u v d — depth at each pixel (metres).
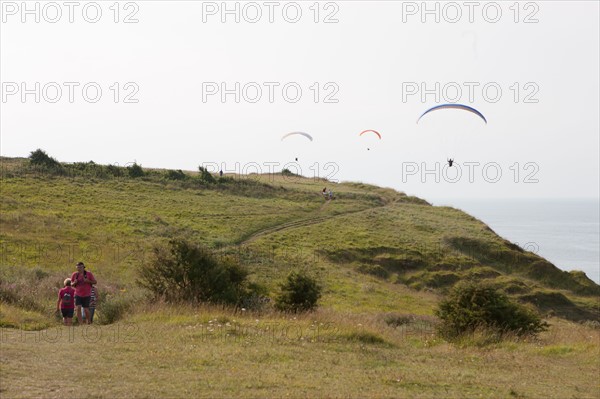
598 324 63.25
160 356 18.61
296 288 39.22
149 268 34.62
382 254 78.62
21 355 17.88
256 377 16.45
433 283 73.00
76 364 17.11
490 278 76.94
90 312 28.52
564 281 82.75
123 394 14.09
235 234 77.94
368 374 17.91
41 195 84.12
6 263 50.97
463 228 96.81
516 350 24.61
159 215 82.12
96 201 85.69
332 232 85.44
